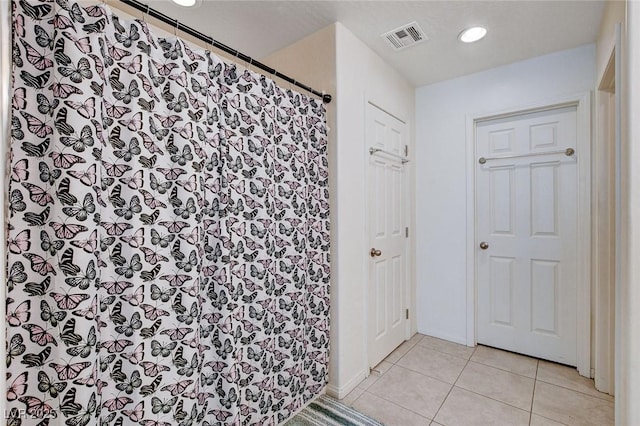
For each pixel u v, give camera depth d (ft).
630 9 3.05
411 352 8.04
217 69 4.29
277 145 5.16
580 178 6.95
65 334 2.80
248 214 4.66
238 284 4.48
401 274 8.54
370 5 5.59
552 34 6.45
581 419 5.43
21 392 2.71
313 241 5.84
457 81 8.59
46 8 2.84
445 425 5.32
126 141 3.34
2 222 2.03
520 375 6.90
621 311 3.50
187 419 3.74
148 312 3.46
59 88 2.81
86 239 2.91
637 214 3.01
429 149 9.08
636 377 3.01
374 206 7.34
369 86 7.06
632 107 3.04
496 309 8.25
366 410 5.70
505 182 8.09
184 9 5.64
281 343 5.20
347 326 6.28
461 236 8.54
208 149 4.11
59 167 2.80
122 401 3.30
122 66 3.32
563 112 7.31
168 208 3.64
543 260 7.59
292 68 6.79
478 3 5.52
